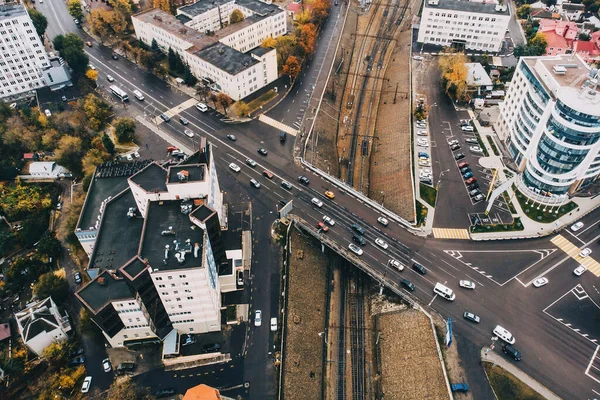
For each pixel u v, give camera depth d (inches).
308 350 5664.4
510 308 5620.1
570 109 6018.7
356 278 6530.5
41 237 6998.0
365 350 5777.6
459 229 6565.0
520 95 7367.1
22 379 5383.9
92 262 5654.5
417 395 5068.9
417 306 5659.5
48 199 7327.8
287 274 6141.7
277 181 7372.1
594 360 5128.0
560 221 6609.3
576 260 6127.0
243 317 5782.5
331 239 6451.8
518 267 6063.0
